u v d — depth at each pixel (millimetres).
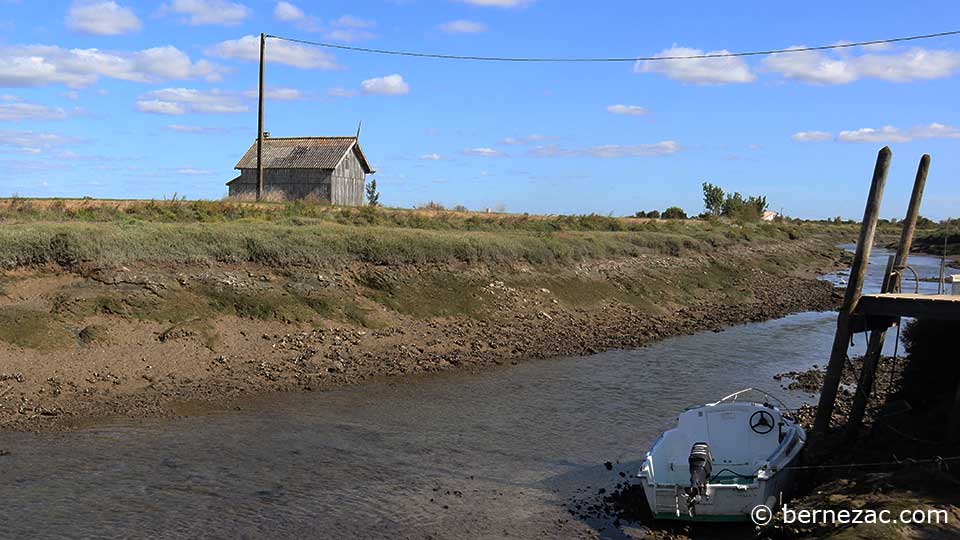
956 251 75500
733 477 11828
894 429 14531
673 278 39531
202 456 14195
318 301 24438
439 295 27844
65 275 21656
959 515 10227
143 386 18344
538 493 12977
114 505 11891
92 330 19656
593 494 12969
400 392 19203
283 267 25719
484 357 23359
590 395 19516
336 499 12438
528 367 22562
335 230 30031
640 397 19453
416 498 12602
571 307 31141
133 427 15734
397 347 23328
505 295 29828
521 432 16297
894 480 11719
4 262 21078
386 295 26531
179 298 22172
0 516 11359
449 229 40906
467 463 14344
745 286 43406
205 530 11133
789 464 12234
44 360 18344
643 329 29625
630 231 51562
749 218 88312
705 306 36562
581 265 35938
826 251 72500
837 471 13203
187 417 16531
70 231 22719
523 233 41344
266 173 53156
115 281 21828
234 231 26453
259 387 18922
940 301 13266
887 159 13742
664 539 11227
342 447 15000
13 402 16594
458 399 18766
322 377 20094
